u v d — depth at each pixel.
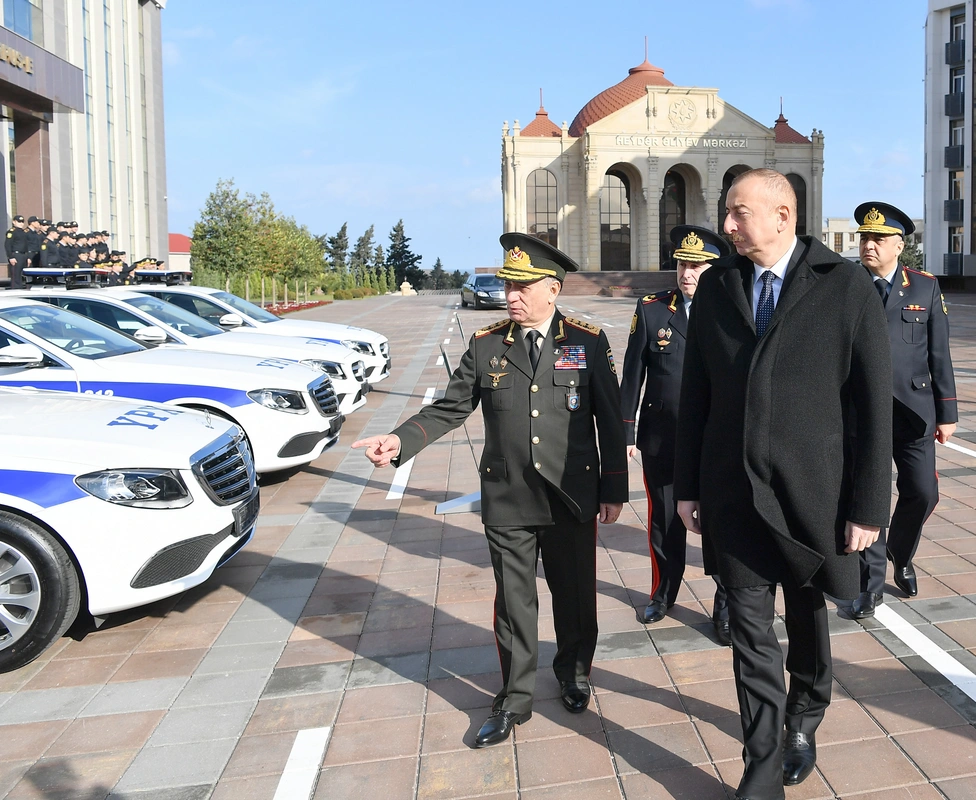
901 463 4.18
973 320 22.64
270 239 39.75
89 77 27.89
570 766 2.96
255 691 3.59
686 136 48.50
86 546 3.89
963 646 3.73
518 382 3.17
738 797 2.59
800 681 2.93
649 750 3.04
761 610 2.72
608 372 3.23
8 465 3.95
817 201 50.31
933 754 2.93
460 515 6.05
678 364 4.03
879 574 4.07
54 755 3.15
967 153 37.12
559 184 50.31
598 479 3.24
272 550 5.40
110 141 29.91
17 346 5.50
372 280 70.75
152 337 7.20
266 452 6.57
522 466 3.14
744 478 2.69
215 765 3.06
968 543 5.05
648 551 5.18
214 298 10.93
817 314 2.61
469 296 34.72
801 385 2.61
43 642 3.85
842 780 2.80
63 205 25.23
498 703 3.21
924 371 4.11
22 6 22.77
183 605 4.55
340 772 2.99
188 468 4.25
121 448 4.16
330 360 8.82
